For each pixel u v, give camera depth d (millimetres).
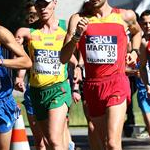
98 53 15492
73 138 28547
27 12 19422
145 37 19828
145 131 28516
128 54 15742
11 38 14305
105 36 15477
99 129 15711
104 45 15484
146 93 20359
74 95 18922
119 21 15555
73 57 19375
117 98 15234
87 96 15688
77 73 18812
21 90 19969
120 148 14969
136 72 20438
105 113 15422
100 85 15469
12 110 14508
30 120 20109
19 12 54875
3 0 57438
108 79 15445
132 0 37781
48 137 17656
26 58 14406
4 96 14398
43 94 18094
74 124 33406
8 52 14766
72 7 51250
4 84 14391
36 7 18219
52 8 18281
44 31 18359
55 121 17625
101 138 15727
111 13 15594
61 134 17594
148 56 19797
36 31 18312
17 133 18953
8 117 14422
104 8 15578
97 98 15484
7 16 55438
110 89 15375
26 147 19047
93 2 15344
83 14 15633
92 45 15516
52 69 18156
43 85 18109
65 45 15227
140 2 37719
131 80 25656
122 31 15562
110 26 15484
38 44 18266
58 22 18469
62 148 17531
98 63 15500
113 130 14977
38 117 18109
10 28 55281
